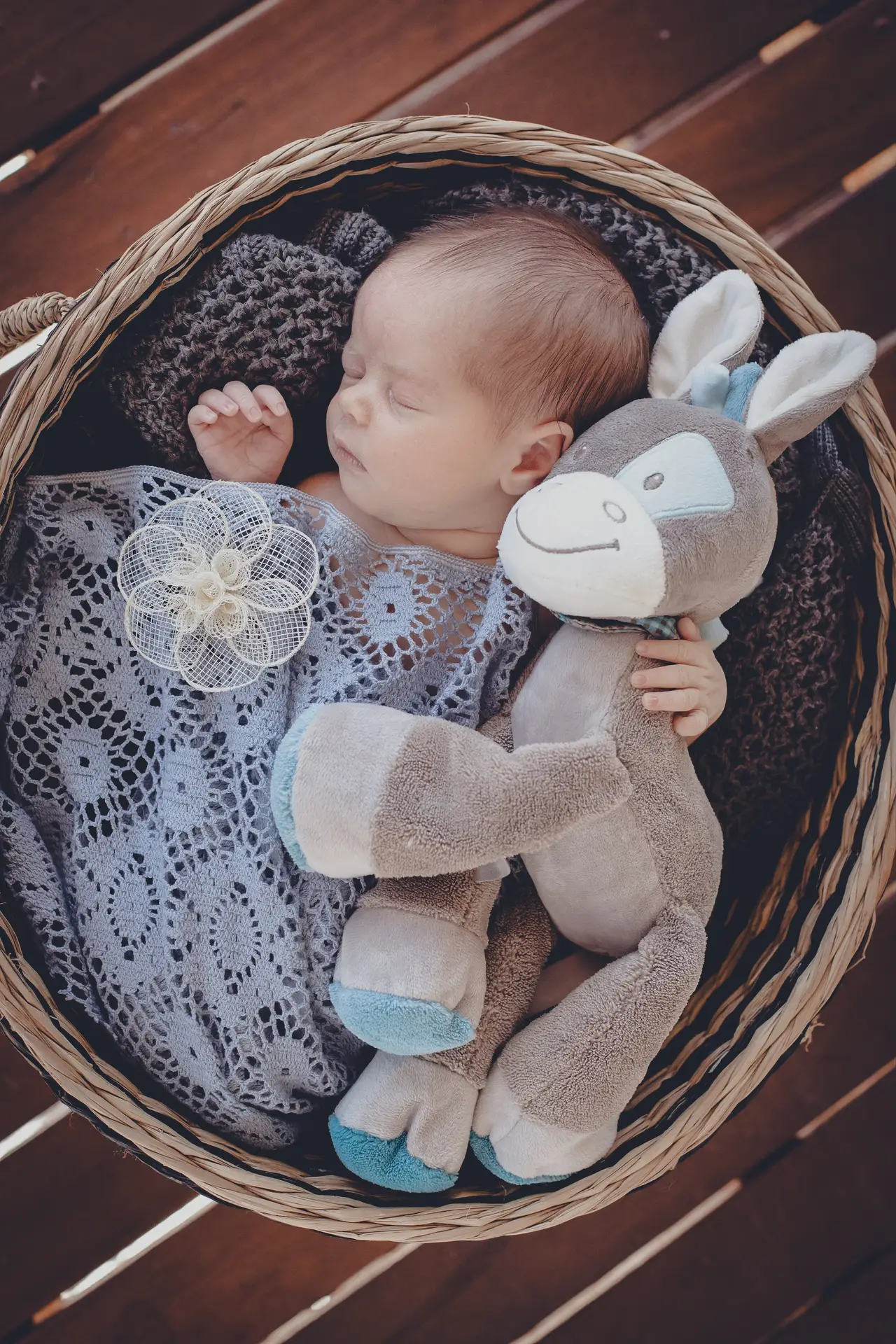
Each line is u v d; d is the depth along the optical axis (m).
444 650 0.96
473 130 0.99
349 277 1.02
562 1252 1.45
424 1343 1.42
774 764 1.07
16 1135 1.36
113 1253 1.38
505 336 0.92
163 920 0.90
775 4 1.43
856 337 0.85
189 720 0.92
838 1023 1.49
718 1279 1.47
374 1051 0.98
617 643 0.83
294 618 0.92
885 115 1.45
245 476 1.03
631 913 0.84
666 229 1.05
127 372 0.99
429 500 0.97
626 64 1.42
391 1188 0.88
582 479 0.79
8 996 0.83
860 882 0.96
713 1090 0.92
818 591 1.05
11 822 0.91
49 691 0.94
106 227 1.37
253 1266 1.40
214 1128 0.93
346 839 0.75
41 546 0.93
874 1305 1.47
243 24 1.38
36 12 1.35
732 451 0.82
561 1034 0.84
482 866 0.84
